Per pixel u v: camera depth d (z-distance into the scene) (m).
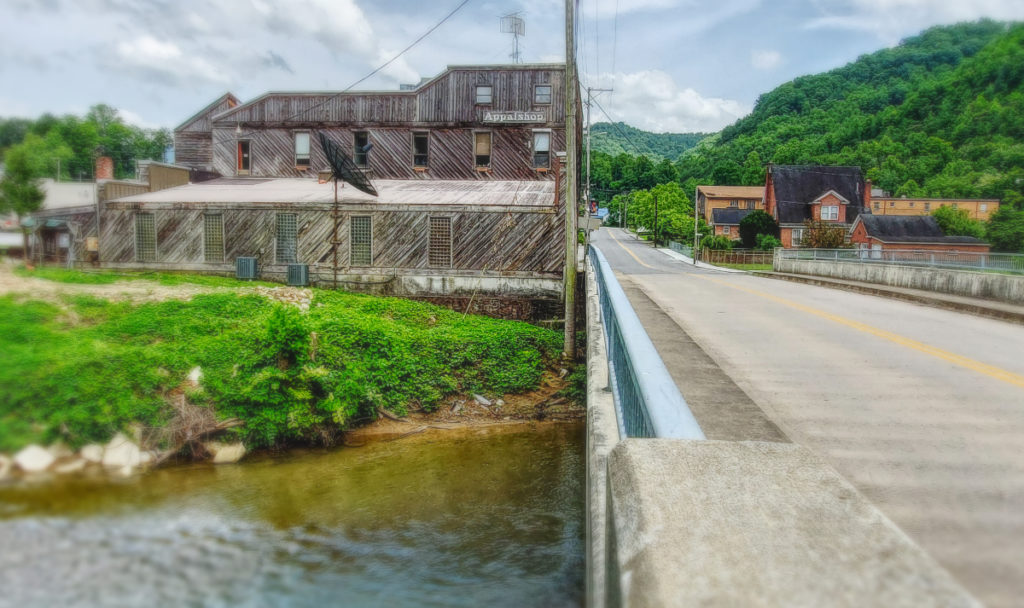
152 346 13.20
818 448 4.37
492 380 16.16
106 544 8.02
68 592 6.84
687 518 1.16
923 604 0.85
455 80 29.23
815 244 57.94
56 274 20.75
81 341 12.97
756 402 5.72
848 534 1.09
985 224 60.28
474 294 22.91
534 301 22.66
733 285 21.47
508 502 9.81
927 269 16.98
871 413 5.34
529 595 6.96
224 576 7.36
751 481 1.33
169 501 9.55
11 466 10.09
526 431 13.92
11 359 11.44
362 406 13.70
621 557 1.11
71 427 10.70
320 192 25.81
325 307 18.33
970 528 2.97
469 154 29.19
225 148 30.36
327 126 29.83
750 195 90.50
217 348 13.12
